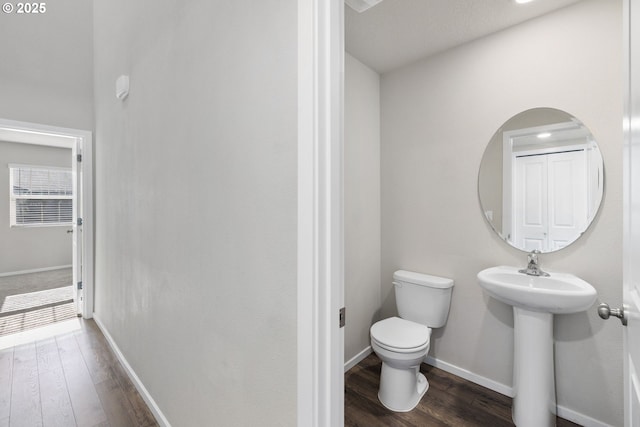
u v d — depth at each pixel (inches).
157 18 65.7
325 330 32.9
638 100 24.6
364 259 92.0
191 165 53.9
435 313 80.8
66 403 73.3
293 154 34.4
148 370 72.1
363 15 69.2
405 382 70.5
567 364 65.4
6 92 107.7
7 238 201.3
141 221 74.9
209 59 48.8
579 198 64.6
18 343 105.0
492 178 76.4
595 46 62.1
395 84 94.7
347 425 65.4
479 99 78.2
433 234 87.1
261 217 38.9
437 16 69.4
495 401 72.7
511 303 63.4
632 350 27.7
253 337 40.5
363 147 91.0
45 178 216.5
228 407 45.5
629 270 29.0
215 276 47.9
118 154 92.2
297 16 33.6
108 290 105.6
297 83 33.6
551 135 67.7
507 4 65.0
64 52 118.5
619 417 60.0
